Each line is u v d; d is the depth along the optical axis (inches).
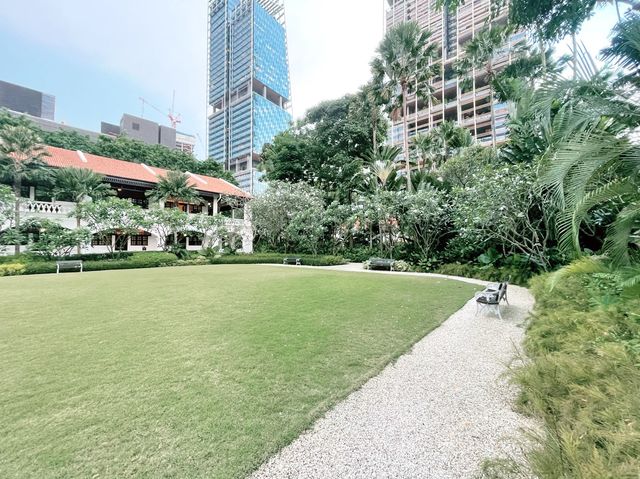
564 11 211.9
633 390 72.8
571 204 117.5
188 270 569.3
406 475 69.9
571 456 58.0
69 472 68.6
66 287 347.3
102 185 713.0
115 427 85.7
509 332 183.2
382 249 698.8
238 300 269.9
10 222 603.5
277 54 3075.8
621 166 114.5
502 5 262.7
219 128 3031.5
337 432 85.7
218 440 80.4
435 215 516.4
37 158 642.8
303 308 237.3
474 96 1531.7
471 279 421.1
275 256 821.2
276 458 74.6
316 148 877.8
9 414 92.3
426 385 115.3
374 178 725.3
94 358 137.6
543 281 247.3
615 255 123.5
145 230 799.1
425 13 1728.6
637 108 111.7
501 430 86.7
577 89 120.3
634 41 117.8
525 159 406.0
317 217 776.3
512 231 386.3
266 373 122.5
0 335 170.9
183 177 823.7
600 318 123.3
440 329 189.2
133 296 290.4
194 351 146.2
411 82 659.4
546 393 91.6
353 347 153.4
